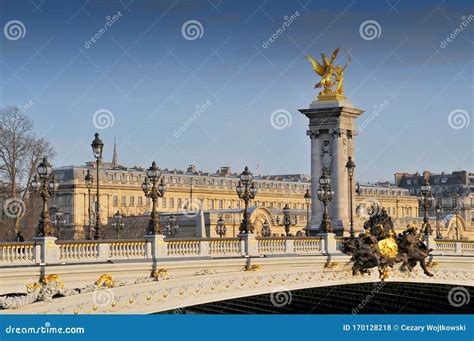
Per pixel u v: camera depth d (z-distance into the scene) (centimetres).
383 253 7225
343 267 7031
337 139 10406
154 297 5578
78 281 5253
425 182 8231
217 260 5959
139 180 17038
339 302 8269
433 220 16575
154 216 5694
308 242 6812
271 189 18650
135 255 5569
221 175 18938
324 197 7069
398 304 8731
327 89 10481
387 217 7300
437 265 7881
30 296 5009
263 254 6412
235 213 13438
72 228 14312
